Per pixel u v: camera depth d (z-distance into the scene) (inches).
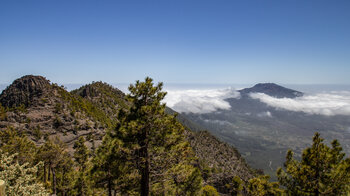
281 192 474.6
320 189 406.3
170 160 518.9
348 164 391.5
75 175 1402.6
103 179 639.8
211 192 1596.9
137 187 541.0
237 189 1747.0
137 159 493.0
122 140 482.3
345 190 397.4
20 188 394.3
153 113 485.7
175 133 519.2
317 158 418.3
